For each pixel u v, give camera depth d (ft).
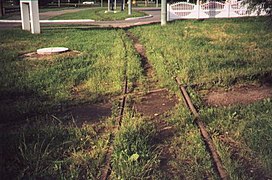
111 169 11.78
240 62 28.19
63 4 199.93
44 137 14.24
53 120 16.72
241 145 13.50
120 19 83.51
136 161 12.07
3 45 40.06
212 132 14.79
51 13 115.75
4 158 12.56
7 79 23.53
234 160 12.26
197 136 14.10
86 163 12.16
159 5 189.67
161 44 38.04
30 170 11.79
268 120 15.60
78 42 41.63
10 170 11.78
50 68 27.09
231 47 35.63
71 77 24.54
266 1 33.12
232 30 50.19
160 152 13.06
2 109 17.99
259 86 22.59
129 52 34.09
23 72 25.76
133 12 109.70
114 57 31.55
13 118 17.06
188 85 22.26
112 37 45.91
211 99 20.07
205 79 23.45
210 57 30.27
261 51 32.89
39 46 38.99
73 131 14.97
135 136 14.12
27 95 20.71
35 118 17.06
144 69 28.19
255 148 13.00
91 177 11.30
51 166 11.97
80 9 144.97
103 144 13.70
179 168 11.93
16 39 45.32
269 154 12.39
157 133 14.94
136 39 45.52
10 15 106.01
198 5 70.54
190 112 17.13
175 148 13.46
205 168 11.69
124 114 17.35
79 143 13.91
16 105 18.61
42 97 20.25
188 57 30.37
